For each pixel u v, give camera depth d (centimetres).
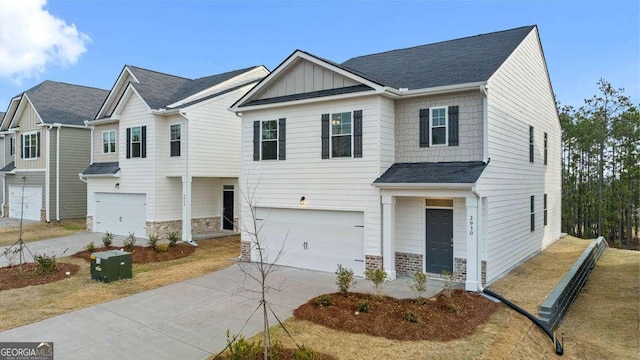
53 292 1094
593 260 1772
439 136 1218
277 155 1415
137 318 893
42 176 2545
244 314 914
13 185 2805
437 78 1247
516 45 1383
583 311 1177
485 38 1559
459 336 795
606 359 864
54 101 2653
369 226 1225
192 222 2069
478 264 1073
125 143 2042
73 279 1234
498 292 1095
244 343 653
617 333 1005
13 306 974
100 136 2292
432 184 1086
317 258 1341
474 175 1072
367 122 1227
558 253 1684
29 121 2648
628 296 1302
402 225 1279
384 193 1198
